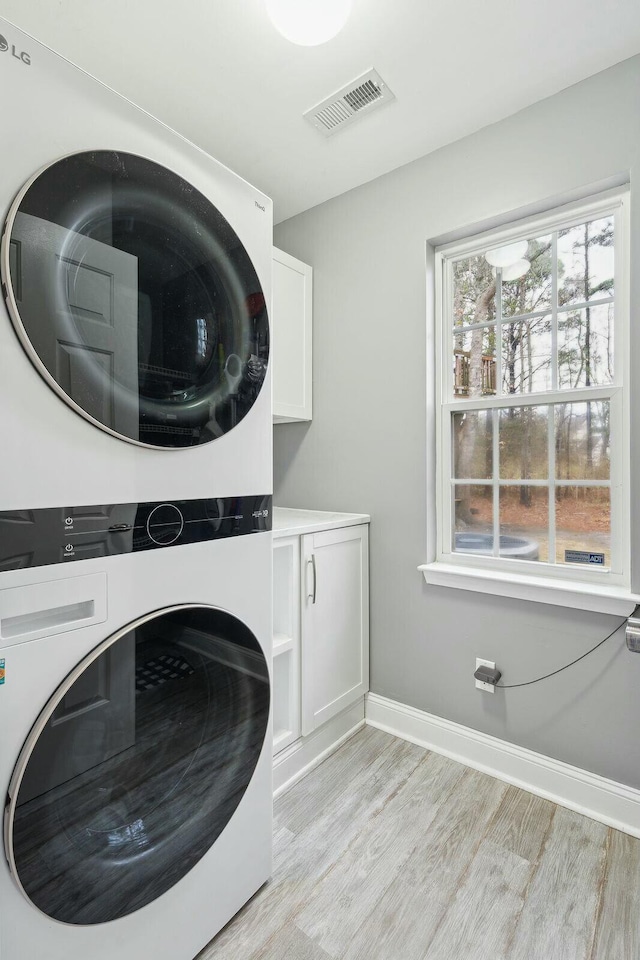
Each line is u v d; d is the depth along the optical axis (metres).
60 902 0.83
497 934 1.19
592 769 1.62
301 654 1.78
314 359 2.40
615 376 1.65
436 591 1.98
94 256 0.87
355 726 2.12
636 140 1.51
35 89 0.79
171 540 1.02
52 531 0.82
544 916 1.24
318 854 1.43
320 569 1.88
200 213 1.07
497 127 1.80
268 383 1.28
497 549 1.92
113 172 0.90
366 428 2.20
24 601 0.78
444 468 2.05
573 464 1.74
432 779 1.79
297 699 1.78
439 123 1.80
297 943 1.17
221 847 1.15
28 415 0.79
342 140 1.91
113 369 0.90
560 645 1.68
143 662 0.96
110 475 0.91
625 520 1.62
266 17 1.36
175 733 1.03
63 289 0.82
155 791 0.99
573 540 1.74
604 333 1.67
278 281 2.19
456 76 1.58
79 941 0.87
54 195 0.80
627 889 1.31
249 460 1.21
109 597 0.90
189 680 1.06
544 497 1.81
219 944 1.16
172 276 1.02
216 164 1.12
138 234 0.95
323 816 1.59
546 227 1.79
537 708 1.73
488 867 1.39
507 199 1.77
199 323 1.08
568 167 1.64
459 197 1.89
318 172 2.11
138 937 0.97
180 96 1.67
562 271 1.76
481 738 1.85
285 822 1.56
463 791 1.72
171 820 1.03
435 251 2.06
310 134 1.87
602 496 1.68
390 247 2.10
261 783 1.27
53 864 0.82
